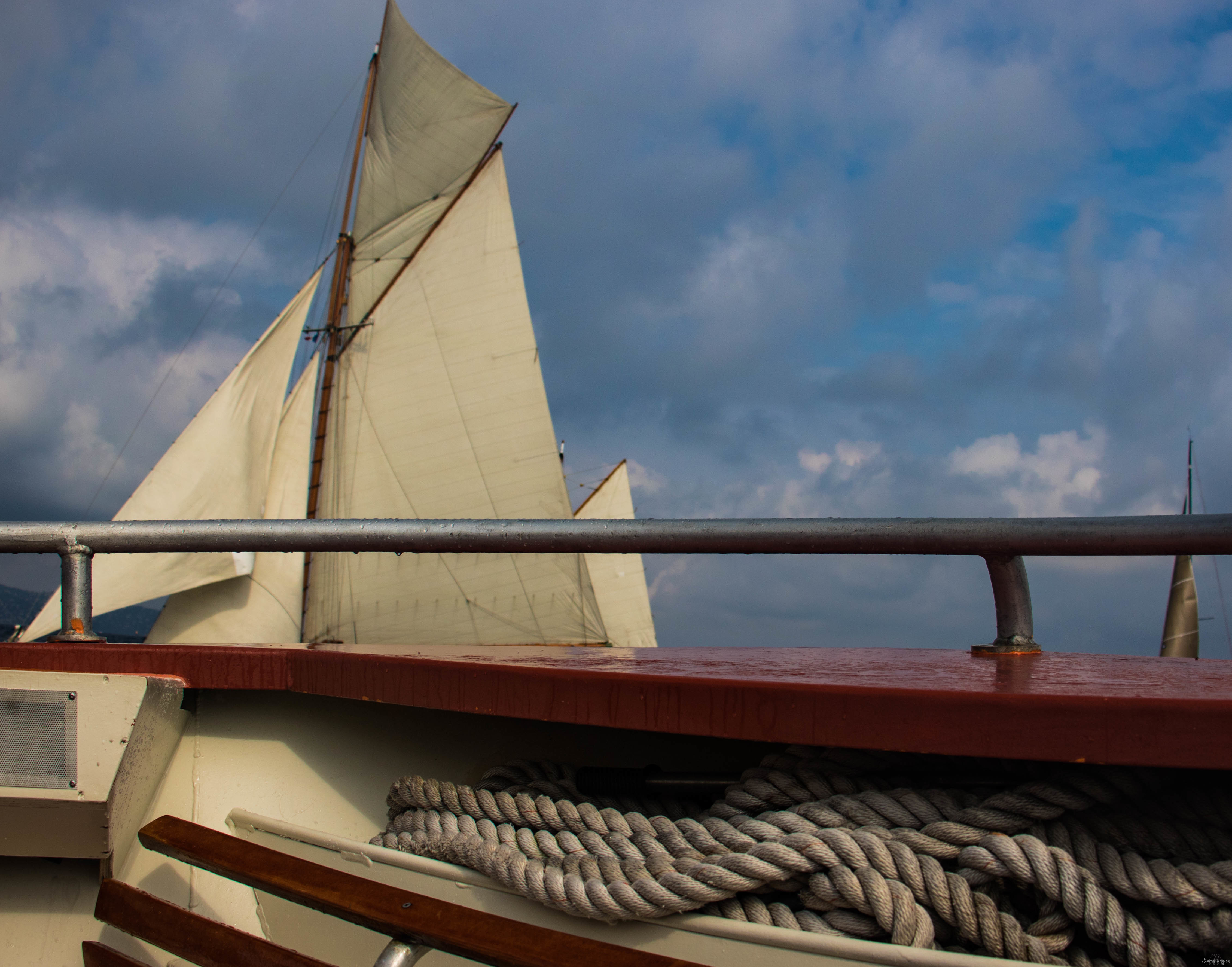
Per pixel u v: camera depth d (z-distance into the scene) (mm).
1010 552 1714
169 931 1813
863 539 1778
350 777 2365
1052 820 1553
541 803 1908
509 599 26625
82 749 2014
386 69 30719
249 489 25469
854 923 1524
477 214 28438
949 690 1437
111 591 23781
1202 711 1286
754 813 1774
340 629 27312
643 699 1628
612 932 1688
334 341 29625
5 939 2121
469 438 27859
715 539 1862
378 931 1661
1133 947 1396
